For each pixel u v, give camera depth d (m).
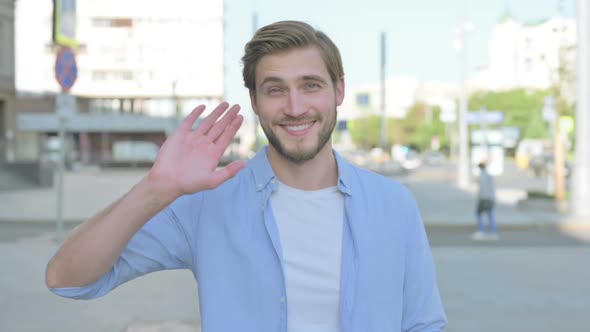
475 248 11.32
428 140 93.69
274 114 1.57
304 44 1.56
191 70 67.00
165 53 67.62
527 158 49.91
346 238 1.57
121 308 6.36
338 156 1.68
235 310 1.52
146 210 1.36
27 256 9.79
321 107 1.57
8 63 30.70
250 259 1.53
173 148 1.38
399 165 41.94
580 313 6.38
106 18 67.69
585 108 15.51
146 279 7.81
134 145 55.31
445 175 39.34
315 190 1.63
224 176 1.38
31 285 7.48
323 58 1.57
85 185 28.11
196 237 1.59
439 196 22.77
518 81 79.88
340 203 1.61
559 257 10.14
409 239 1.63
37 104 65.88
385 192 1.64
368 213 1.59
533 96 77.19
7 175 25.39
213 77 66.75
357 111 111.94
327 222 1.59
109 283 1.50
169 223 1.59
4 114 30.67
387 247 1.58
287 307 1.53
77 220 15.54
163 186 1.36
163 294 6.99
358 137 107.56
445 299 7.03
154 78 67.62
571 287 7.68
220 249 1.56
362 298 1.54
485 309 6.56
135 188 1.37
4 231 13.41
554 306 6.69
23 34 65.81
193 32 66.88
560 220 15.14
